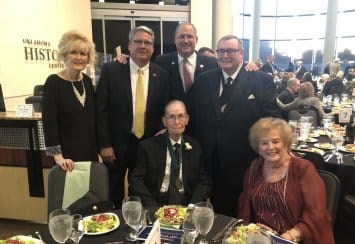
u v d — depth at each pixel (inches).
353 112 185.5
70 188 74.4
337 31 565.6
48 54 214.8
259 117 93.3
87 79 91.5
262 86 93.3
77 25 258.5
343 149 115.3
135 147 100.1
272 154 67.7
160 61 115.0
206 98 95.2
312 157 92.4
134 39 95.2
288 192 66.6
